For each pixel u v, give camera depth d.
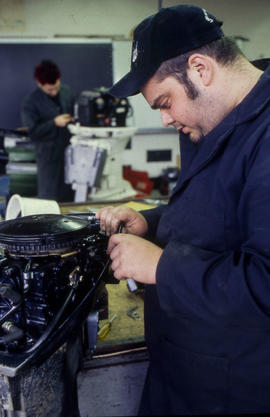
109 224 1.01
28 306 0.75
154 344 0.94
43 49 3.86
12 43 3.73
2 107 4.23
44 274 0.73
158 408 0.90
